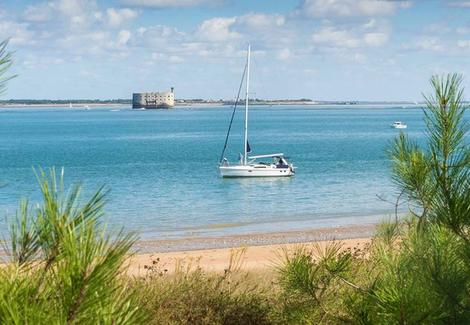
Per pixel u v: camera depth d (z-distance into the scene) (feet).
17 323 6.26
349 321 17.80
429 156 14.47
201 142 492.54
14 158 350.43
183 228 144.36
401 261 14.65
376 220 148.25
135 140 513.86
